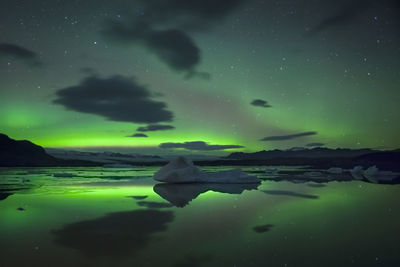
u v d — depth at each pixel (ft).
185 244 6.35
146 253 5.74
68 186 19.56
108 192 16.24
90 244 6.32
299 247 6.18
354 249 6.06
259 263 5.20
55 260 5.32
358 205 11.83
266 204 12.07
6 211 10.31
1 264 5.08
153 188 18.66
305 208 11.09
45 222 8.52
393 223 8.55
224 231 7.52
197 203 12.31
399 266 5.08
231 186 20.40
